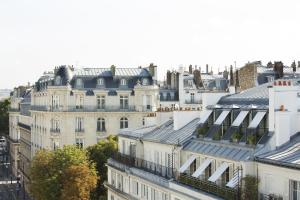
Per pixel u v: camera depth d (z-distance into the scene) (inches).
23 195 6491.1
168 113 2965.1
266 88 2180.1
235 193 1786.4
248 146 1907.0
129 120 5241.1
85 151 4114.2
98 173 4040.4
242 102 2150.6
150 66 5398.6
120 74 5339.6
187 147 2299.5
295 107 1865.2
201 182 2021.4
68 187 3700.8
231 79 5044.3
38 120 6023.6
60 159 3823.8
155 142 2608.3
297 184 1614.2
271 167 1706.4
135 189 2861.7
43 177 3791.8
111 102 5236.2
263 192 1758.1
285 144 1809.8
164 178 2404.0
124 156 3036.4
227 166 1961.1
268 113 1892.2
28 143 6939.0
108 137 4596.5
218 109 2213.3
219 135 2122.3
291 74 5039.4
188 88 6166.3
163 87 6373.0
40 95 5930.1
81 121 5201.8
